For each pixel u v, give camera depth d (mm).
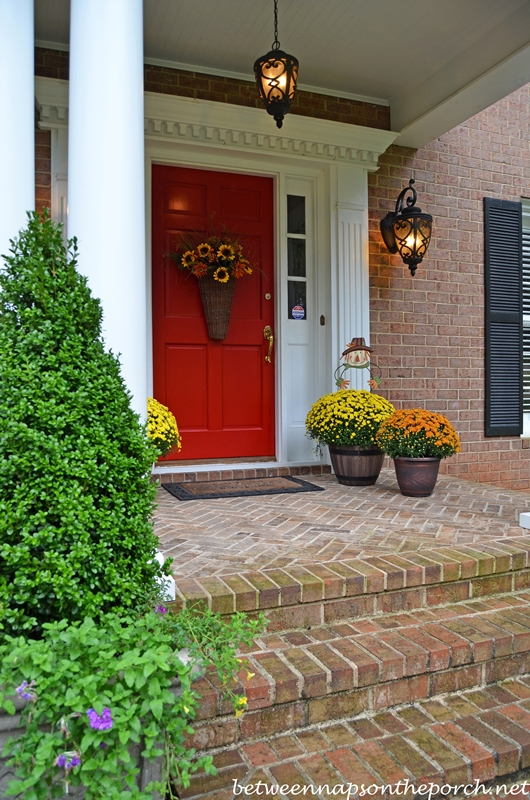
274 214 4836
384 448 3938
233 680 1812
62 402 1664
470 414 5336
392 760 1726
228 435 4754
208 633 1691
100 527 1631
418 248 4590
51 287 1724
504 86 4125
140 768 1406
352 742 1811
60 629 1452
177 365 4590
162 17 3777
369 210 4934
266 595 2162
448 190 5230
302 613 2225
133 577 1700
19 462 1549
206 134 4352
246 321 4797
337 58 4301
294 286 4918
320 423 4242
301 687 1850
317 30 3955
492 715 1962
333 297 4785
